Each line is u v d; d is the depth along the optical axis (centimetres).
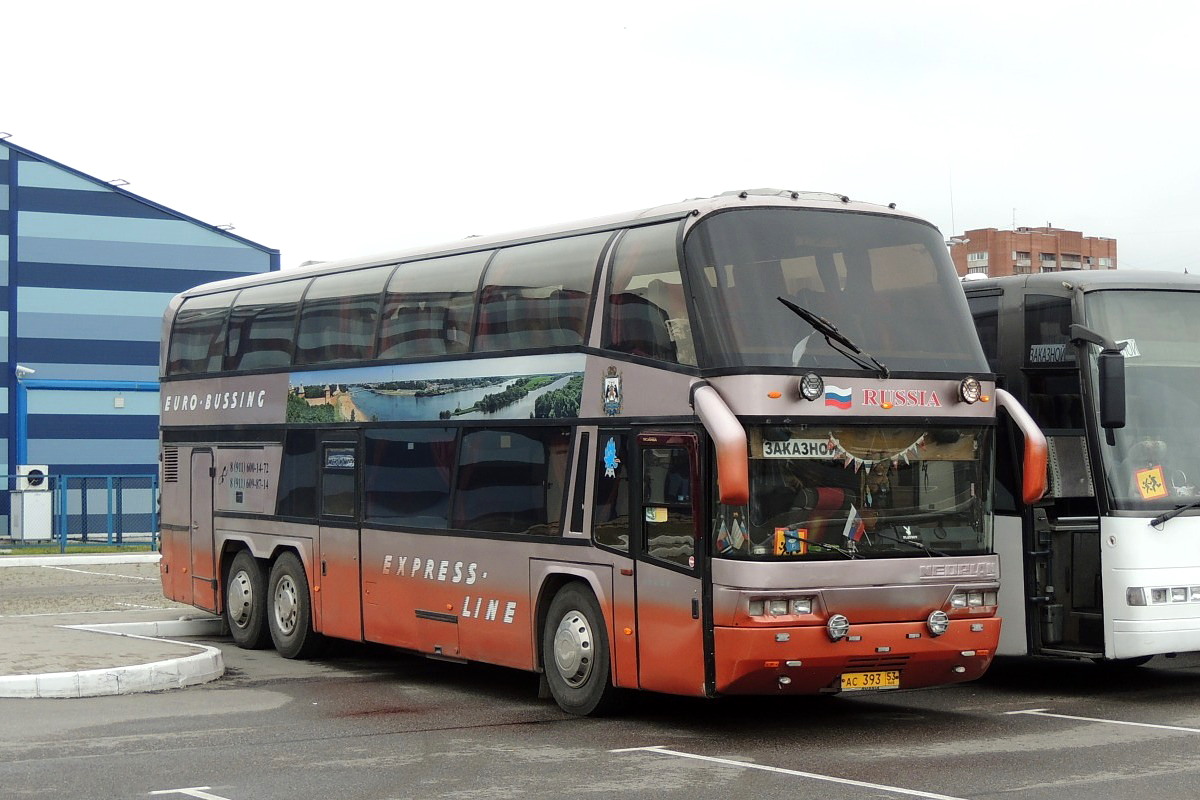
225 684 1520
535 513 1362
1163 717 1288
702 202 1233
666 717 1305
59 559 3416
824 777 1000
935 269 1293
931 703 1399
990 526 1255
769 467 1161
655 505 1226
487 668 1694
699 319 1189
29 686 1371
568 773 1020
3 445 4772
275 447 1792
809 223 1242
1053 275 1454
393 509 1566
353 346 1659
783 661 1146
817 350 1190
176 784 979
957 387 1245
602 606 1277
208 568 1931
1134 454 1371
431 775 1012
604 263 1312
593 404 1302
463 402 1470
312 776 1008
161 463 2064
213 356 1948
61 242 4862
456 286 1505
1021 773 1010
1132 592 1342
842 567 1172
